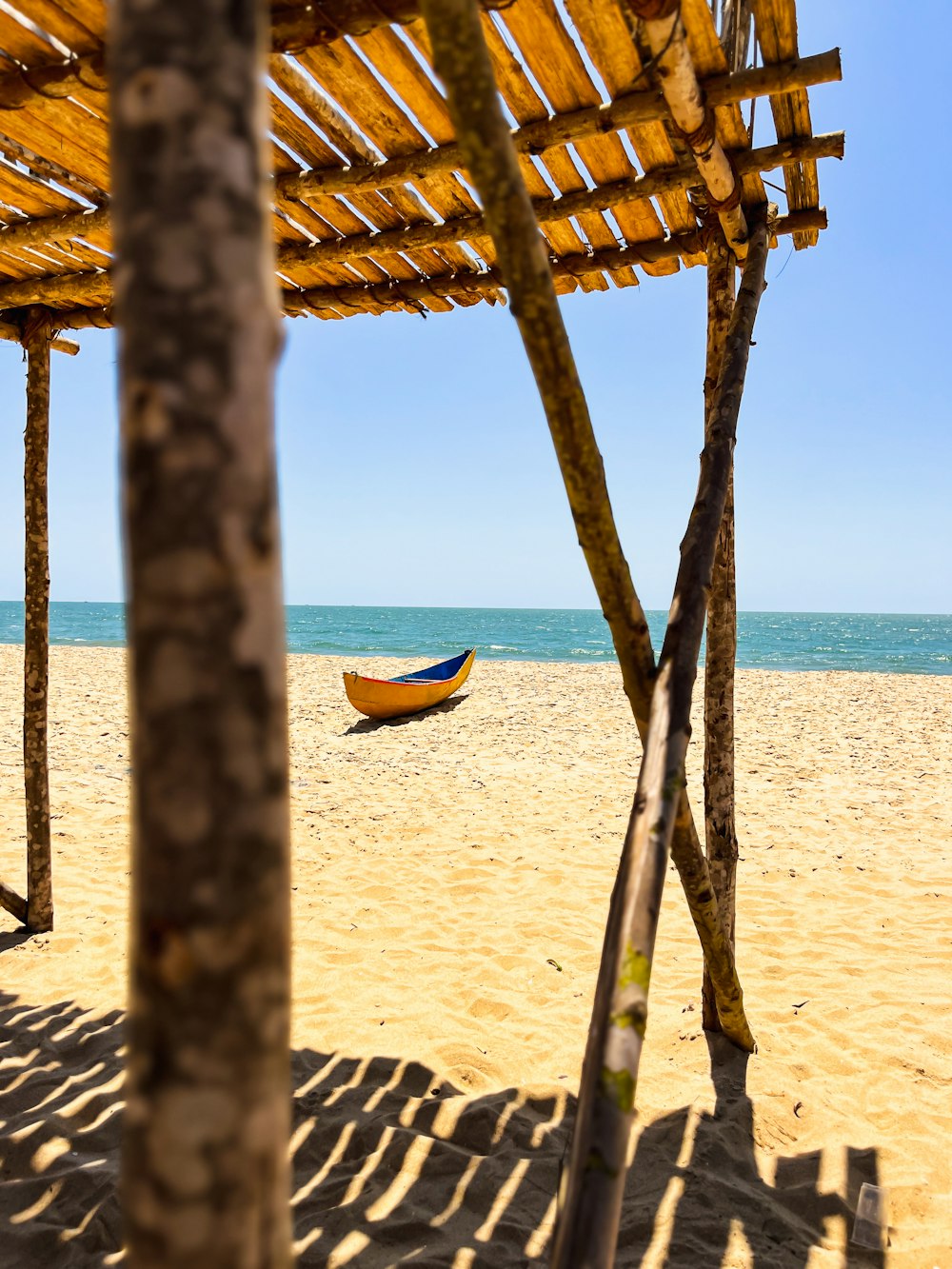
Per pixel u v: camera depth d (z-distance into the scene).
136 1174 0.56
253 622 0.57
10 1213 2.35
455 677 13.38
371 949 4.12
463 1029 3.36
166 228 0.56
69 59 2.13
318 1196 2.45
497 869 5.31
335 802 7.02
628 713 12.48
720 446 2.25
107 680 16.19
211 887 0.55
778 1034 3.32
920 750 9.47
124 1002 3.54
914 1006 3.54
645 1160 2.60
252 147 0.59
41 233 2.93
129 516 0.57
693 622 1.83
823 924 4.49
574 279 3.53
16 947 4.04
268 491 0.58
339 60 2.20
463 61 1.08
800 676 20.17
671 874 5.27
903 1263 2.21
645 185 2.78
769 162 2.62
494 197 1.16
